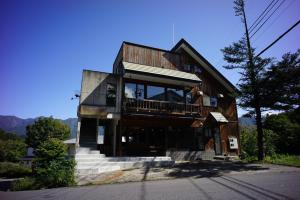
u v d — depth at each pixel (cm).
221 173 1166
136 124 1769
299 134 2158
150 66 1898
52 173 995
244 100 1753
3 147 4169
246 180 966
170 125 1912
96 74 1734
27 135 4800
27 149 4562
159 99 1881
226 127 2208
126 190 828
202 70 2252
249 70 1681
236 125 2273
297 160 1597
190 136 1983
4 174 2503
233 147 2166
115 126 1675
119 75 1798
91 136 1664
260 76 1688
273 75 1598
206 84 2228
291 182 896
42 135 4684
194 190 790
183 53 2203
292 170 1230
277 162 1533
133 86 1812
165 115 1752
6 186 1186
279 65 1567
